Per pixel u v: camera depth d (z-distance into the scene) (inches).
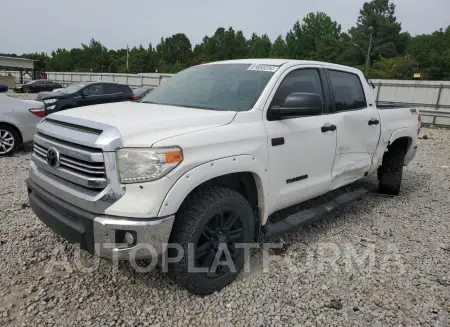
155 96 161.8
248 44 3710.6
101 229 104.8
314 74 162.4
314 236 171.0
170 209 105.9
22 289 124.3
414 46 2384.4
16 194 210.4
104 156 104.1
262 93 137.6
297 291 128.3
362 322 114.3
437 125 684.7
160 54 3993.6
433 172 306.7
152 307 117.6
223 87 147.9
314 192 158.7
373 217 197.0
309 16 3299.7
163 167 104.2
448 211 209.6
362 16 2783.0
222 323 112.2
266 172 132.3
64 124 119.9
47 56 4320.9
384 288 131.8
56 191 116.6
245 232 128.5
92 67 3698.3
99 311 115.3
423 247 163.8
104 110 131.3
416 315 118.0
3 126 313.3
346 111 173.9
